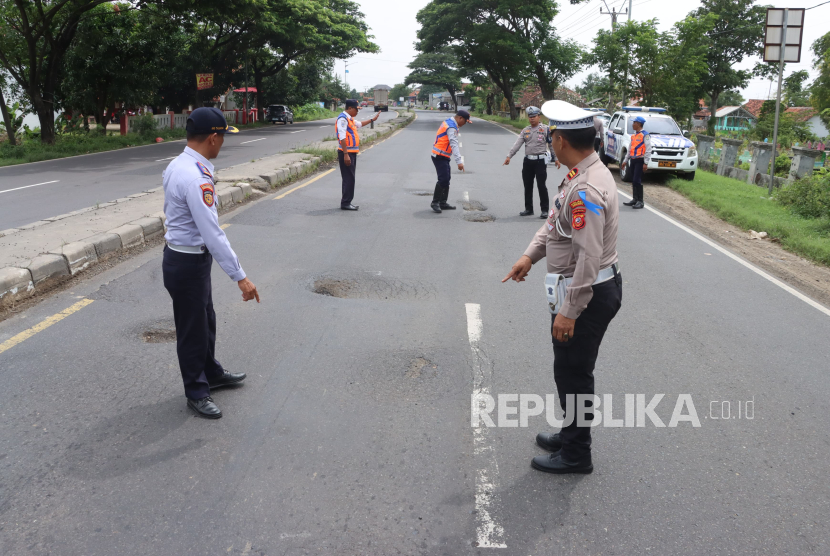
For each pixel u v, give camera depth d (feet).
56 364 13.80
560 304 9.37
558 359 9.95
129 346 14.87
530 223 30.94
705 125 197.98
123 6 87.04
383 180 44.83
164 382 13.17
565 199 9.28
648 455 11.00
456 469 10.40
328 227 28.53
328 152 56.24
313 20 129.29
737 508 9.55
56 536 8.58
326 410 12.20
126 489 9.63
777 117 42.45
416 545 8.59
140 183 43.91
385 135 92.53
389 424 11.74
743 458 10.94
